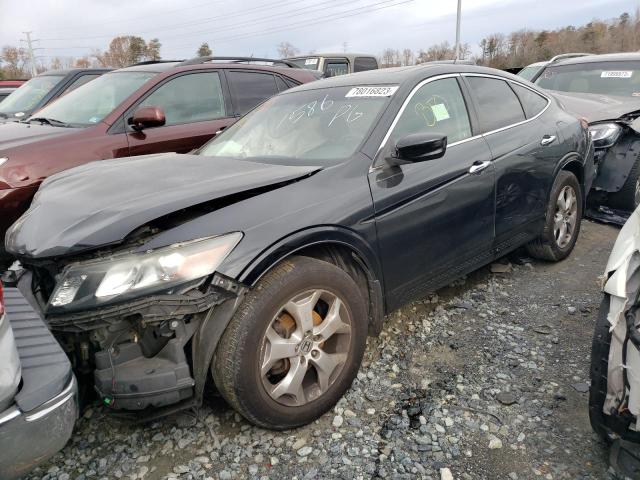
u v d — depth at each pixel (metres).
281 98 3.77
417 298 3.10
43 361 1.72
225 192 2.30
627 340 1.91
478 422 2.42
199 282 2.05
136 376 2.08
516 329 3.28
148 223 2.13
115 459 2.29
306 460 2.23
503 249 3.69
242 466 2.22
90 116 5.07
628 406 1.89
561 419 2.41
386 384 2.75
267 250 2.20
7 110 7.19
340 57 12.40
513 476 2.09
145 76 5.38
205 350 2.13
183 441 2.38
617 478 2.05
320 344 2.45
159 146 5.05
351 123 3.02
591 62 7.64
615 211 5.59
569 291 3.81
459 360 2.96
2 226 4.04
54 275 2.23
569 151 4.20
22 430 1.58
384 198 2.70
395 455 2.24
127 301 1.99
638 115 5.36
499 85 3.91
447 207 3.06
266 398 2.26
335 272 2.44
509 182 3.55
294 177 2.54
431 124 3.16
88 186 2.60
